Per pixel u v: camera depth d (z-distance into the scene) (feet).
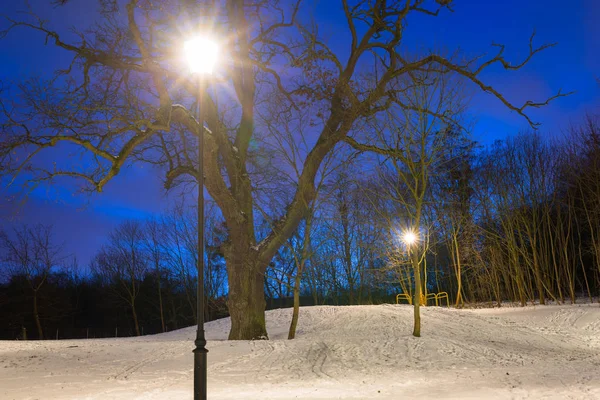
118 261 220.43
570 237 170.71
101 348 70.59
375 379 52.19
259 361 62.18
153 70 82.28
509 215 157.89
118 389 47.47
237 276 86.69
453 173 155.22
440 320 100.42
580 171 150.61
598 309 112.37
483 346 74.43
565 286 171.32
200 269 35.06
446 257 187.93
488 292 175.11
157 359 63.10
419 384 48.06
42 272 204.03
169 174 94.89
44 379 52.16
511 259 157.48
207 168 85.35
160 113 81.76
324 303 203.82
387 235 124.36
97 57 81.46
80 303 236.84
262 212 85.35
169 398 43.01
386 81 85.97
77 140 78.28
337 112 87.35
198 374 33.63
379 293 200.54
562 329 98.84
